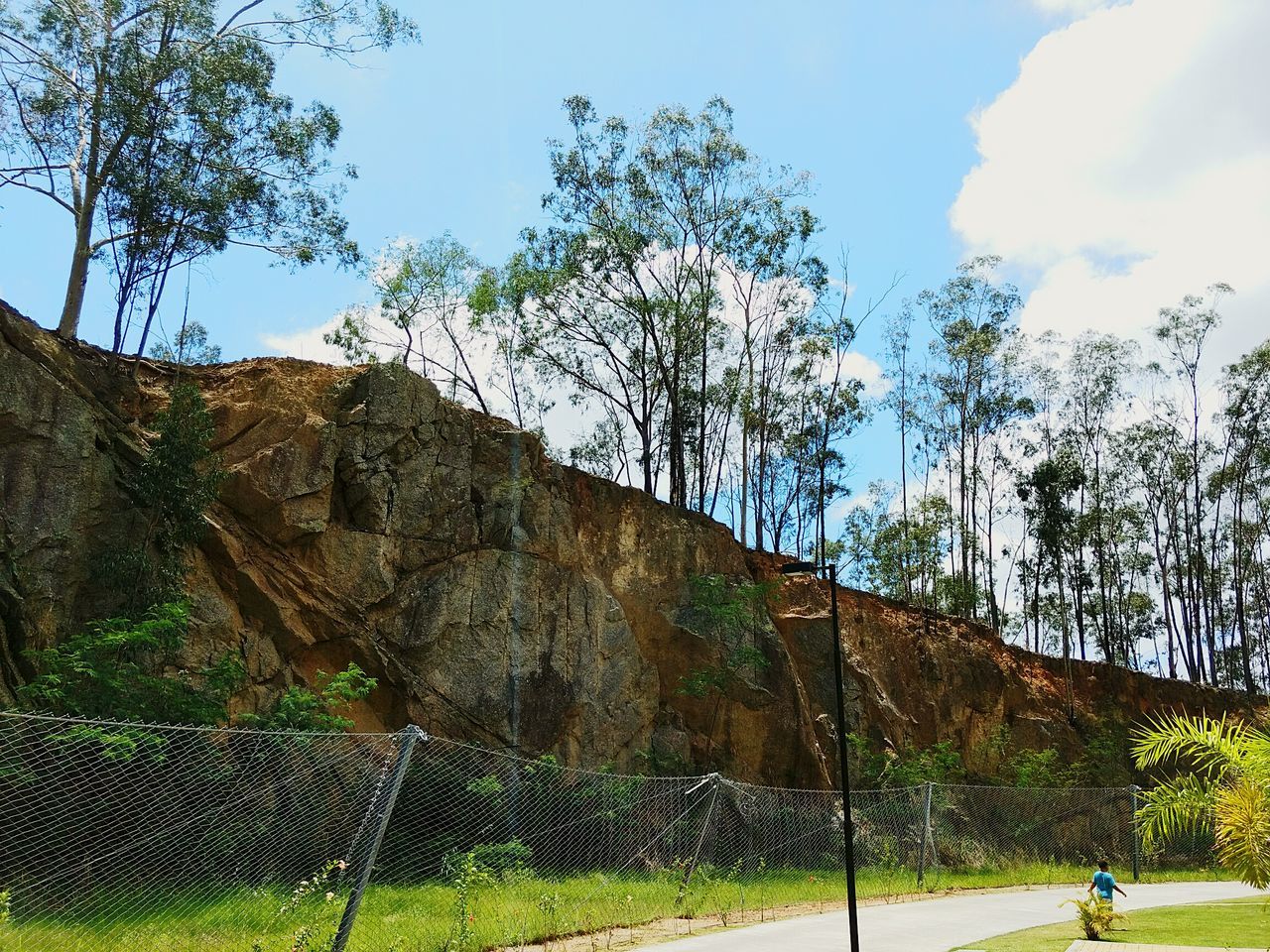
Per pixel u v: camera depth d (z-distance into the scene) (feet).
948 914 64.59
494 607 79.30
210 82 76.18
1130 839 114.32
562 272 114.83
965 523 159.74
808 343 131.54
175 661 61.62
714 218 122.31
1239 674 192.65
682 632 95.25
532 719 78.79
